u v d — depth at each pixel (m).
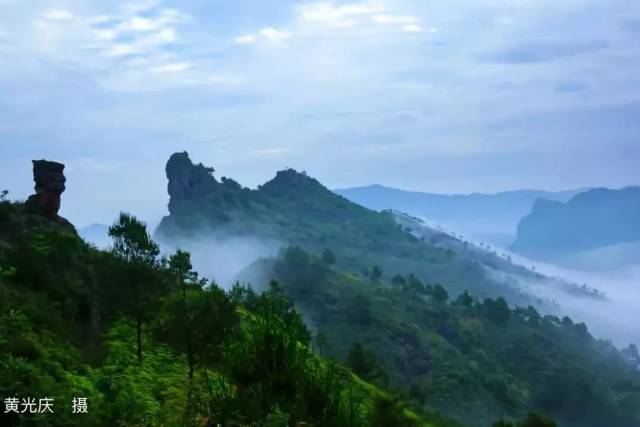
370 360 65.44
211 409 9.02
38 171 35.16
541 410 181.62
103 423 13.63
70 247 28.19
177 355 21.28
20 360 13.77
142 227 24.45
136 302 22.91
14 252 24.52
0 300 19.98
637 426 177.12
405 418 14.90
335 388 9.19
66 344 20.19
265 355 9.26
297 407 8.66
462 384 172.62
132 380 18.95
